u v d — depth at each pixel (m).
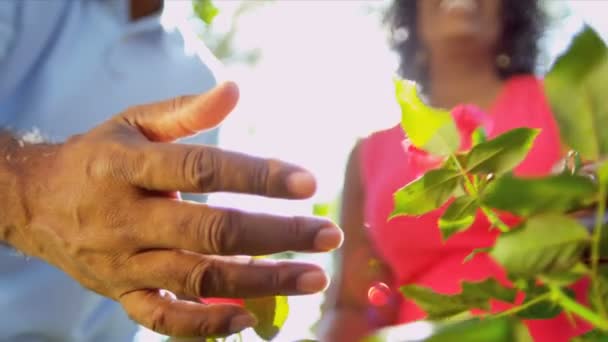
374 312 1.01
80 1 0.78
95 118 0.77
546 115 0.86
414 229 0.96
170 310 0.50
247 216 0.47
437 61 1.20
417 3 1.22
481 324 0.34
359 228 1.15
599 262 0.36
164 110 0.51
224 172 0.46
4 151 0.54
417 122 0.42
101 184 0.49
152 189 0.49
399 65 1.26
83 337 0.76
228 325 0.50
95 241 0.50
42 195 0.52
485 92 1.16
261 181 0.46
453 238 0.86
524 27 1.18
